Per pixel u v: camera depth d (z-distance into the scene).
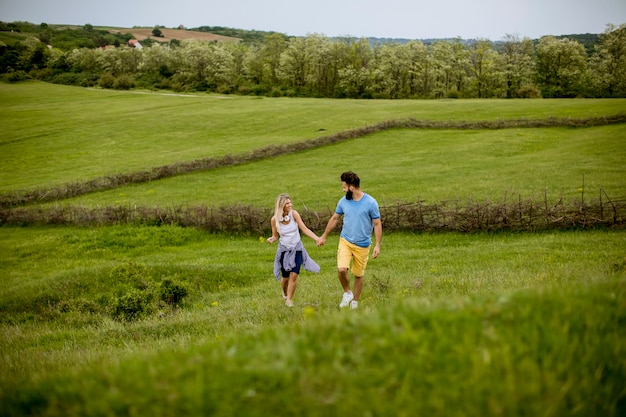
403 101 84.50
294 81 119.19
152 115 76.75
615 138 39.66
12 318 14.12
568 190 25.86
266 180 36.56
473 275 11.91
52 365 6.89
